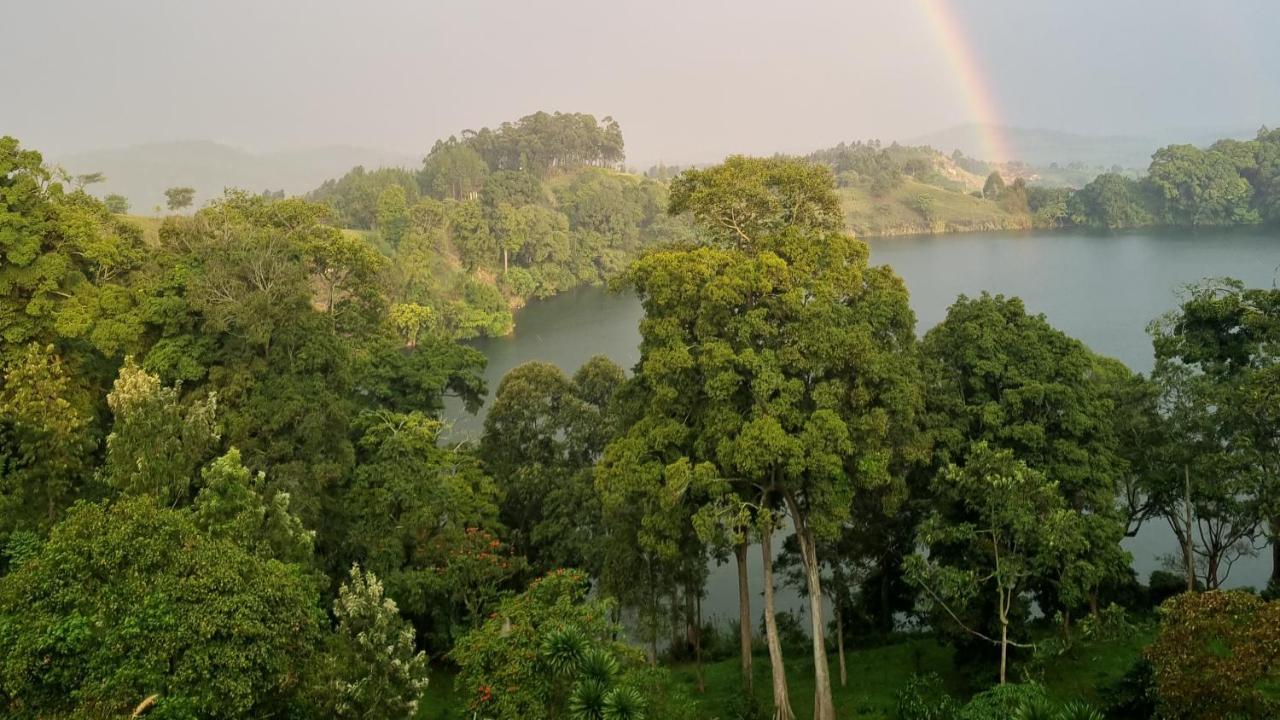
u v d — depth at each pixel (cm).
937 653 2773
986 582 2291
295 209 4228
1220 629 1443
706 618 3688
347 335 4141
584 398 3862
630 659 1778
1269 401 2277
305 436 2702
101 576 1398
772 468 2159
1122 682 2089
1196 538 3938
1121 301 9956
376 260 4384
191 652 1309
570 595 1875
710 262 2291
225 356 2991
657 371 2272
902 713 2248
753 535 2348
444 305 10681
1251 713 1390
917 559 2234
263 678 1396
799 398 2127
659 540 2342
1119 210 18825
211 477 2006
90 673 1284
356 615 1925
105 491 2339
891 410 2180
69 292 3147
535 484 3525
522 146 19538
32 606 1338
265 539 2014
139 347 3147
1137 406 2625
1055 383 2445
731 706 2436
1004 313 2634
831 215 2642
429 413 4106
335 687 1631
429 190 19250
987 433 2453
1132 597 2898
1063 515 2019
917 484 2677
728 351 2162
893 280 2462
